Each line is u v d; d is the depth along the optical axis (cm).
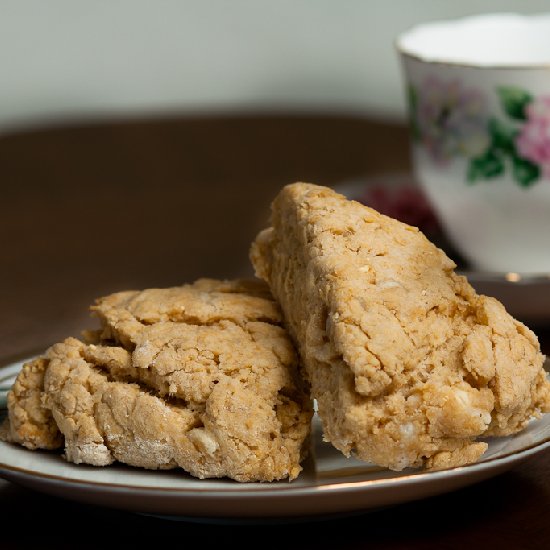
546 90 68
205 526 54
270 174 89
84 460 55
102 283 73
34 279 74
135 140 100
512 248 71
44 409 56
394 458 54
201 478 54
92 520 54
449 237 73
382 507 53
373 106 128
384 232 57
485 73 68
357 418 53
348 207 57
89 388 56
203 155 95
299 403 56
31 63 127
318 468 55
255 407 55
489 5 123
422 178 72
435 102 70
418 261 56
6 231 81
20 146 99
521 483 56
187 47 127
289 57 127
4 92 127
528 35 75
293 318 57
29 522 54
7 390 58
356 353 54
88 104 128
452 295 56
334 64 127
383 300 55
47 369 57
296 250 57
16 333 68
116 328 57
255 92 129
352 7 125
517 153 69
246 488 53
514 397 55
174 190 87
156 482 54
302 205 57
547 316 66
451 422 54
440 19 125
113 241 79
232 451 54
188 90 129
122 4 125
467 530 54
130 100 128
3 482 57
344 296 54
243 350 56
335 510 52
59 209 84
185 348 56
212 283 60
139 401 55
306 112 108
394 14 125
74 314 70
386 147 96
